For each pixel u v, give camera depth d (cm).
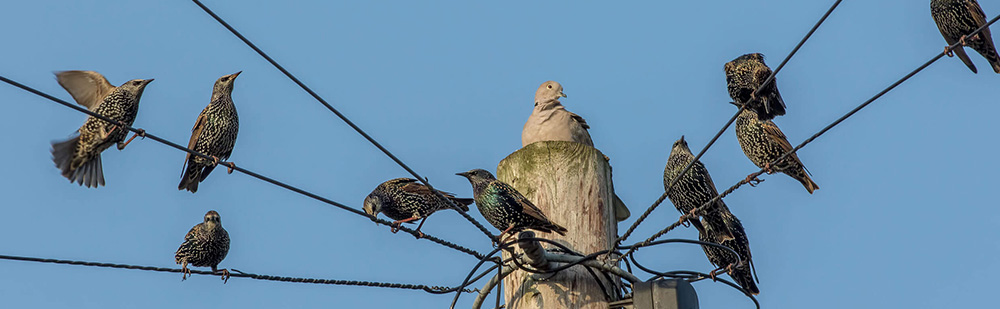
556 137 1301
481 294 1012
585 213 1000
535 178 1026
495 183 1023
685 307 932
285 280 1063
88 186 1204
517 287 980
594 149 1041
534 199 1018
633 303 942
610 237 1004
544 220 976
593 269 975
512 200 1000
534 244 905
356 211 977
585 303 948
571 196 1009
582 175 1021
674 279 953
